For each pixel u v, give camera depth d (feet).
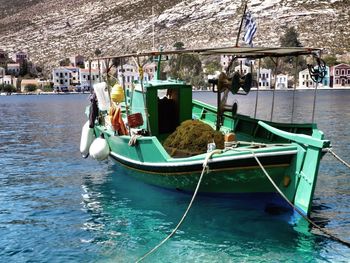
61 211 51.13
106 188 60.18
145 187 59.31
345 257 37.47
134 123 55.21
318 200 53.67
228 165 44.57
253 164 43.68
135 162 55.36
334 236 41.47
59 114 220.43
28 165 79.56
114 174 69.10
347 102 281.54
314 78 53.47
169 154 52.39
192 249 39.37
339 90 527.81
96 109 68.03
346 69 577.43
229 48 50.75
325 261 36.81
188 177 48.65
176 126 60.13
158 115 59.67
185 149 51.37
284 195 43.37
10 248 40.96
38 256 39.19
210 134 51.37
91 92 70.85
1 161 84.28
